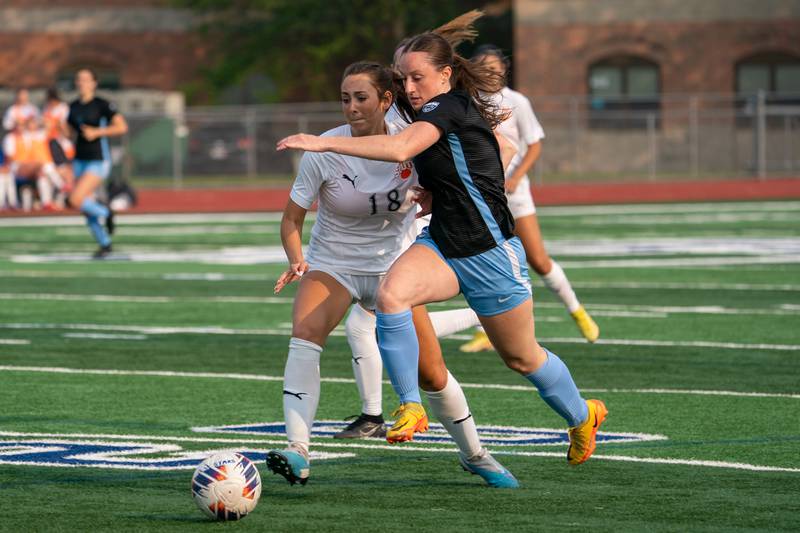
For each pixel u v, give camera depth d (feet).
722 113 463.42
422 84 75.36
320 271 81.00
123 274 212.23
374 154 70.28
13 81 595.06
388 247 82.12
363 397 91.61
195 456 85.81
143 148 448.24
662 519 69.05
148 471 81.30
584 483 77.82
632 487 76.64
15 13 593.01
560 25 552.82
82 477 79.56
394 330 72.74
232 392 110.83
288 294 185.06
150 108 528.63
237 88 609.83
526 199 126.93
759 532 66.39
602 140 499.10
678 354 129.90
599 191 426.10
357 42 572.92
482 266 73.67
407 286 72.84
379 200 80.12
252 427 96.02
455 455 86.48
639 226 300.20
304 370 77.05
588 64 553.23
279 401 106.63
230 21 594.24
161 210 374.22
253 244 267.80
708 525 67.72
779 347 133.90
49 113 361.30
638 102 550.36
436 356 75.41
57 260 236.63
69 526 67.77
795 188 421.59
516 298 74.38
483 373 119.65
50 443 90.02
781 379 115.75
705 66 554.05
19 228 314.14
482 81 75.87
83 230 307.58
